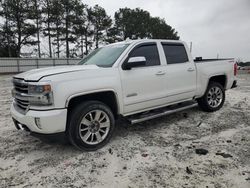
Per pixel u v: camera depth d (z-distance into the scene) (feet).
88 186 9.29
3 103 25.81
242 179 9.37
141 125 16.49
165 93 15.30
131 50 13.99
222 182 9.21
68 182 9.60
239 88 34.04
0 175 10.23
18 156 12.01
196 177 9.62
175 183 9.25
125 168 10.55
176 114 18.94
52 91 10.82
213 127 15.61
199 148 12.33
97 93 12.53
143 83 14.06
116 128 15.93
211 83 19.02
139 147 12.75
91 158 11.61
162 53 15.53
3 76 84.07
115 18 180.55
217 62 19.16
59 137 11.47
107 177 9.88
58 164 11.09
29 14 130.41
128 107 13.60
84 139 12.09
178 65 16.20
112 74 12.81
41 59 109.29
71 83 11.34
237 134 14.21
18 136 14.82
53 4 138.51
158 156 11.62
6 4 126.21
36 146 13.23
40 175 10.16
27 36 136.36
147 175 9.91
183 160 11.11
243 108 20.62
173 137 14.06
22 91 12.01
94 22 161.48
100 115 12.66
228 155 11.41
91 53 17.21
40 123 10.80
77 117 11.66
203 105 18.99
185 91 16.58
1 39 133.28
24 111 11.76
